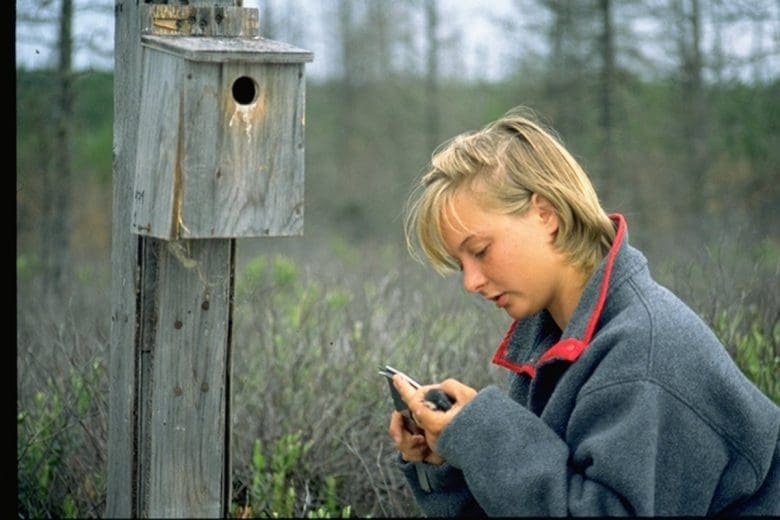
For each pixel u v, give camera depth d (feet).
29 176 33.86
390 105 70.18
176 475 11.22
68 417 15.29
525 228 9.09
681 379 8.46
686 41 49.42
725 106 48.44
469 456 8.75
